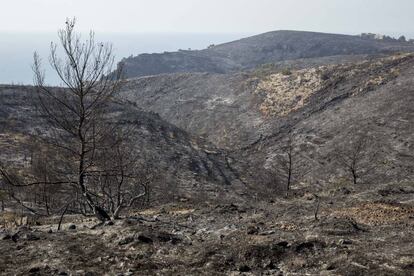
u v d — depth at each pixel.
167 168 64.75
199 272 12.35
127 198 30.20
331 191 34.34
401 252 13.79
